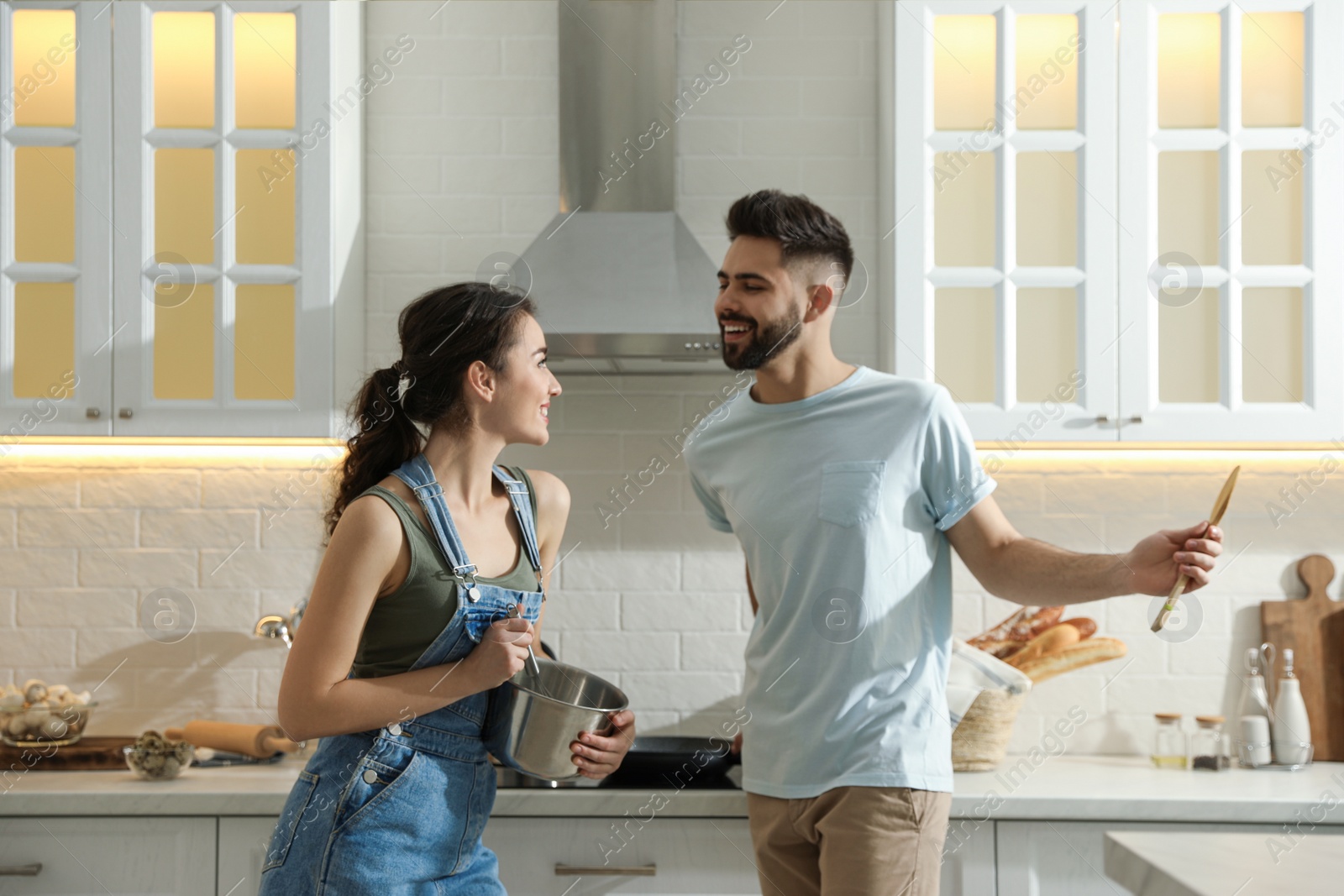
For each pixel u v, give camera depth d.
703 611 2.35
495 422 1.36
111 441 2.23
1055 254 2.11
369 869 1.24
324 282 2.09
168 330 2.10
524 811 1.82
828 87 2.41
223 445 2.33
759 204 1.65
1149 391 2.07
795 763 1.55
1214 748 2.07
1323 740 2.21
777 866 1.60
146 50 2.11
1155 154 2.10
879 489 1.58
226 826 1.84
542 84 2.42
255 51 2.14
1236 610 2.33
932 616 1.63
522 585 1.38
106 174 2.09
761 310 1.64
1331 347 2.06
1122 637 2.33
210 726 2.13
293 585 2.35
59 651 2.32
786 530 1.61
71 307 2.11
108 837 1.84
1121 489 2.35
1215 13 2.11
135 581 2.34
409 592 1.28
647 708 2.34
